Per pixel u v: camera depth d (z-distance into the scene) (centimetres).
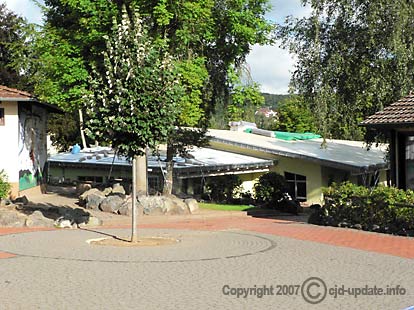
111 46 1455
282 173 3559
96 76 1493
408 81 2556
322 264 1167
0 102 2406
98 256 1254
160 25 2338
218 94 2930
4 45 4181
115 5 2269
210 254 1291
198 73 2455
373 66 2709
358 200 1798
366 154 3662
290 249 1374
